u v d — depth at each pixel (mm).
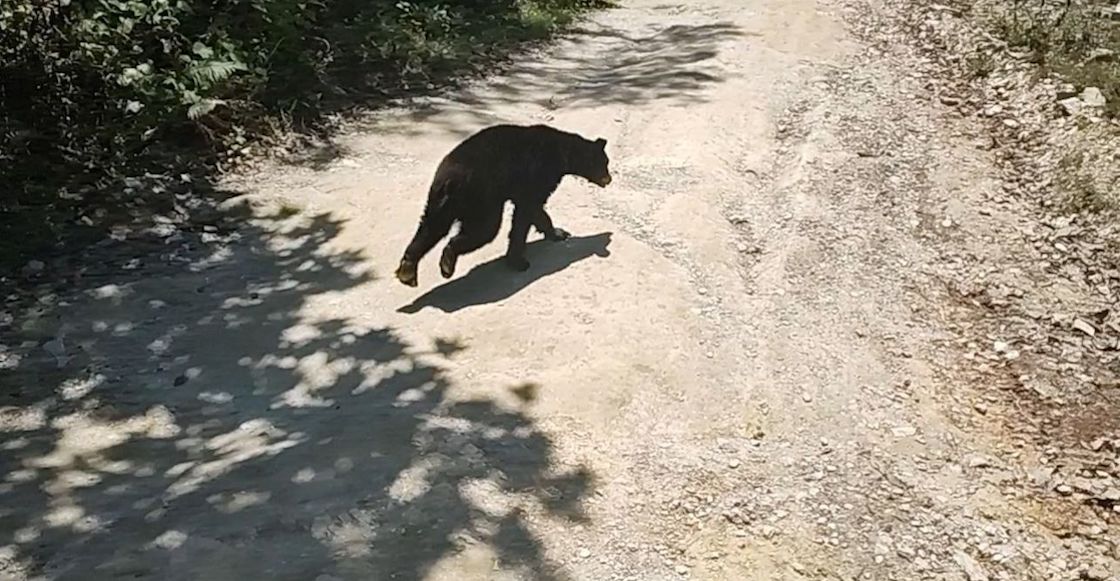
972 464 5273
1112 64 10117
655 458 5098
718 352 5949
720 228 7293
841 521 4770
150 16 8883
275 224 7473
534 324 5984
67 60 8320
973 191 8141
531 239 7043
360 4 11414
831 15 12555
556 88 10438
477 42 11578
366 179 8109
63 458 4965
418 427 5141
